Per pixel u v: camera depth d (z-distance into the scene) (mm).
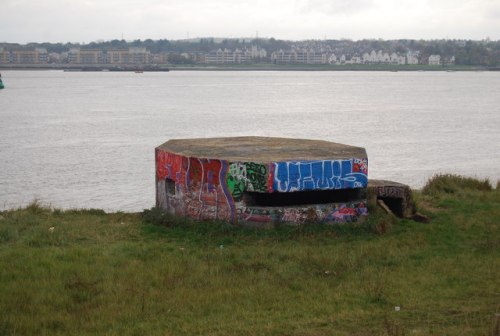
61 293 9953
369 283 10531
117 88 136000
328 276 10945
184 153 14664
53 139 44969
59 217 15195
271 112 70438
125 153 38062
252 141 16969
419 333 8352
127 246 12438
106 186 28141
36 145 41562
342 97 103312
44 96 103625
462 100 94812
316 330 8617
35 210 15836
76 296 9914
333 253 12055
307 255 11812
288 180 13500
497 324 8234
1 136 46562
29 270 10898
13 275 10680
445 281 10641
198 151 14883
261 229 13414
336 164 13906
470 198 17297
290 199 14297
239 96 105750
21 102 87938
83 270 10953
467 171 32250
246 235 13172
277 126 54625
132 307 9453
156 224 14297
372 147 40969
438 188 18594
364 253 12062
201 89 132625
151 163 34375
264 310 9445
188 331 8609
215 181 13914
